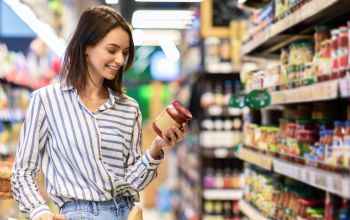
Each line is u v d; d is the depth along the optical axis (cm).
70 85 262
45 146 267
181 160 1101
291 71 337
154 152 267
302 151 312
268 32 377
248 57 512
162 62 2155
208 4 734
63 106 260
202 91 741
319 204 311
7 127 630
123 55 261
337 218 265
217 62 732
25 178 257
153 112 2009
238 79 740
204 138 733
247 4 476
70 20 995
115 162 263
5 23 851
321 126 299
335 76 252
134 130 276
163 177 1552
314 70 290
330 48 272
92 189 256
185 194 988
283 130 357
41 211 248
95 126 259
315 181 250
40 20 668
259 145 415
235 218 726
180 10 1134
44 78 805
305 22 348
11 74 609
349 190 207
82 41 257
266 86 398
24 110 684
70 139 256
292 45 350
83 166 256
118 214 262
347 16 324
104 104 264
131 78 2256
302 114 364
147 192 1464
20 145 262
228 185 727
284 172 313
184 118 266
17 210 576
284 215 357
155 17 1184
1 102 584
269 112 448
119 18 259
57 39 779
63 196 257
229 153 720
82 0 1114
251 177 466
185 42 1080
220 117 751
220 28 734
